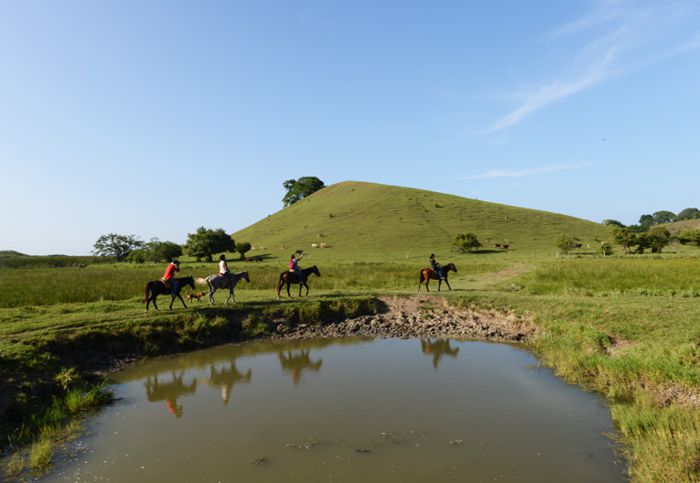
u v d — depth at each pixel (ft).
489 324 60.90
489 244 228.22
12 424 31.86
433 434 29.27
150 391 39.96
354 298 69.72
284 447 27.81
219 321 58.03
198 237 225.35
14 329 47.50
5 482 24.35
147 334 52.21
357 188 394.52
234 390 39.40
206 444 28.50
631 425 28.81
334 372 43.96
